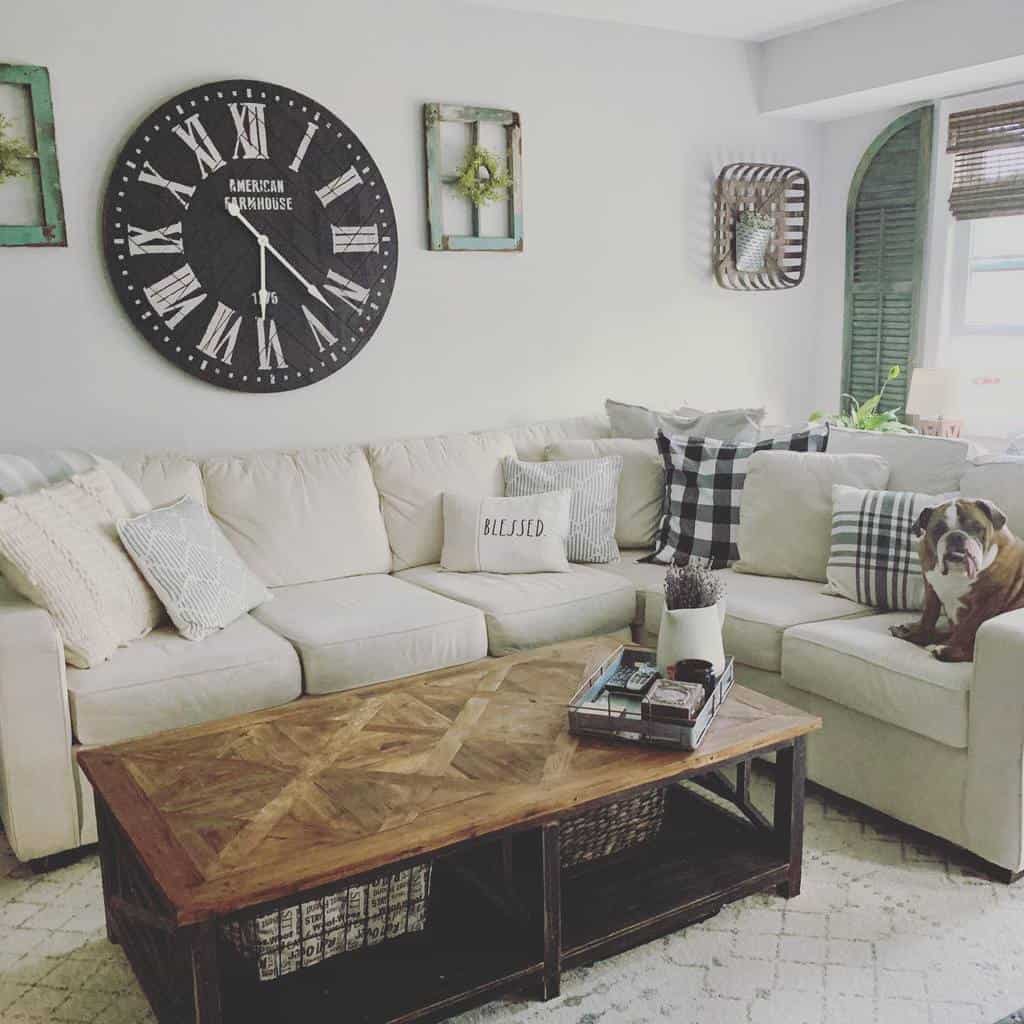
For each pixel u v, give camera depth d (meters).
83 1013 2.03
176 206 3.38
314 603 3.16
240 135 3.46
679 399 4.80
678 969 2.12
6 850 2.66
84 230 3.27
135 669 2.59
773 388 5.16
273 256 3.58
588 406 4.50
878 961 2.13
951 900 2.35
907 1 4.11
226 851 1.71
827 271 5.19
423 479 3.69
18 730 2.40
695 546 3.53
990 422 4.62
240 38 3.46
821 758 2.83
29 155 3.12
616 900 2.15
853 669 2.65
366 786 1.93
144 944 1.99
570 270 4.34
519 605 3.17
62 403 3.31
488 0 3.91
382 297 3.84
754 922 2.27
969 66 3.94
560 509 3.56
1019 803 2.33
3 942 2.26
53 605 2.52
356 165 3.71
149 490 3.20
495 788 1.92
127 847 1.97
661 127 4.50
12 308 3.19
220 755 2.09
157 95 3.33
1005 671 2.30
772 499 3.34
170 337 3.43
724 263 4.77
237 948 1.91
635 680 2.29
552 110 4.18
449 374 4.09
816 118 4.95
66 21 3.16
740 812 2.71
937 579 2.56
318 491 3.50
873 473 3.23
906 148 4.72
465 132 3.98
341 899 1.92
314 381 3.73
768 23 4.39
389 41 3.75
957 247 4.67
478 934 2.03
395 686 2.45
